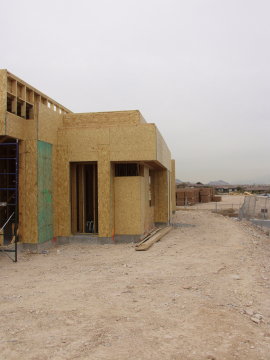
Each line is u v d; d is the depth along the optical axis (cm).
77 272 813
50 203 1207
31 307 552
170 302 564
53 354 390
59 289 658
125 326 466
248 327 464
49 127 1203
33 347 409
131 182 1268
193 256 966
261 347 407
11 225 1252
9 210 1264
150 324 473
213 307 538
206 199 4097
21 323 484
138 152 1211
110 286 668
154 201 1758
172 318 494
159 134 1351
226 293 614
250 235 1445
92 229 1368
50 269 860
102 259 973
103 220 1235
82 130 1255
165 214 1741
